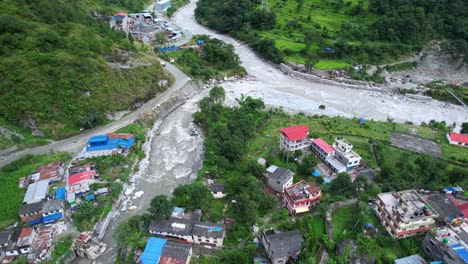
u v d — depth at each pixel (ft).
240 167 286.05
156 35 564.30
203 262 204.44
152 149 326.24
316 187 234.38
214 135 317.01
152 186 277.23
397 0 589.73
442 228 199.72
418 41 553.64
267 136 333.01
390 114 413.59
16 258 209.67
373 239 204.64
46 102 328.08
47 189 254.27
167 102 396.78
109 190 259.60
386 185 250.37
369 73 510.17
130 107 372.99
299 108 416.26
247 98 391.45
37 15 382.22
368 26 575.38
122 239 215.31
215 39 559.38
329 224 215.92
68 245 216.13
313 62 502.38
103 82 356.79
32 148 309.63
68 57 346.54
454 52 530.68
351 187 246.06
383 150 306.14
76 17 422.41
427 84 488.85
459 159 294.05
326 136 330.95
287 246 194.08
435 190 247.91
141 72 397.60
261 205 237.04
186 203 241.55
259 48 561.02
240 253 197.26
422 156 293.23
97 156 294.25
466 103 446.19
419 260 185.47
